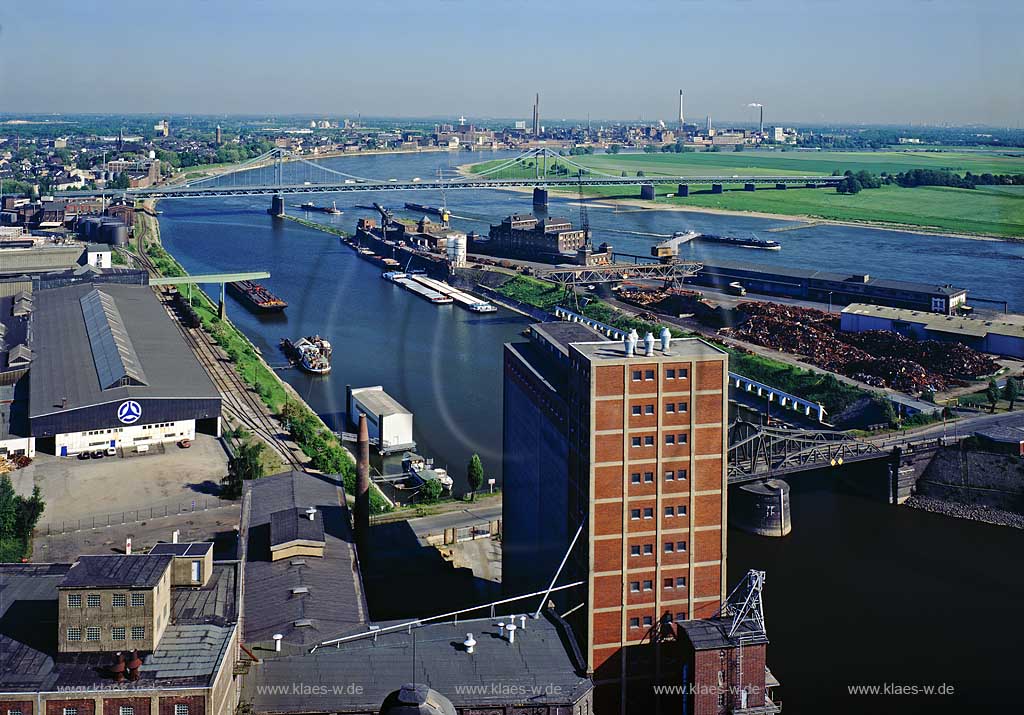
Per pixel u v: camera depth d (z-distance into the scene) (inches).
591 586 5748.0
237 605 5246.1
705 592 5910.4
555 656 5246.1
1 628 4972.9
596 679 5821.9
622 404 5669.3
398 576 7500.0
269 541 6422.2
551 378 6624.0
